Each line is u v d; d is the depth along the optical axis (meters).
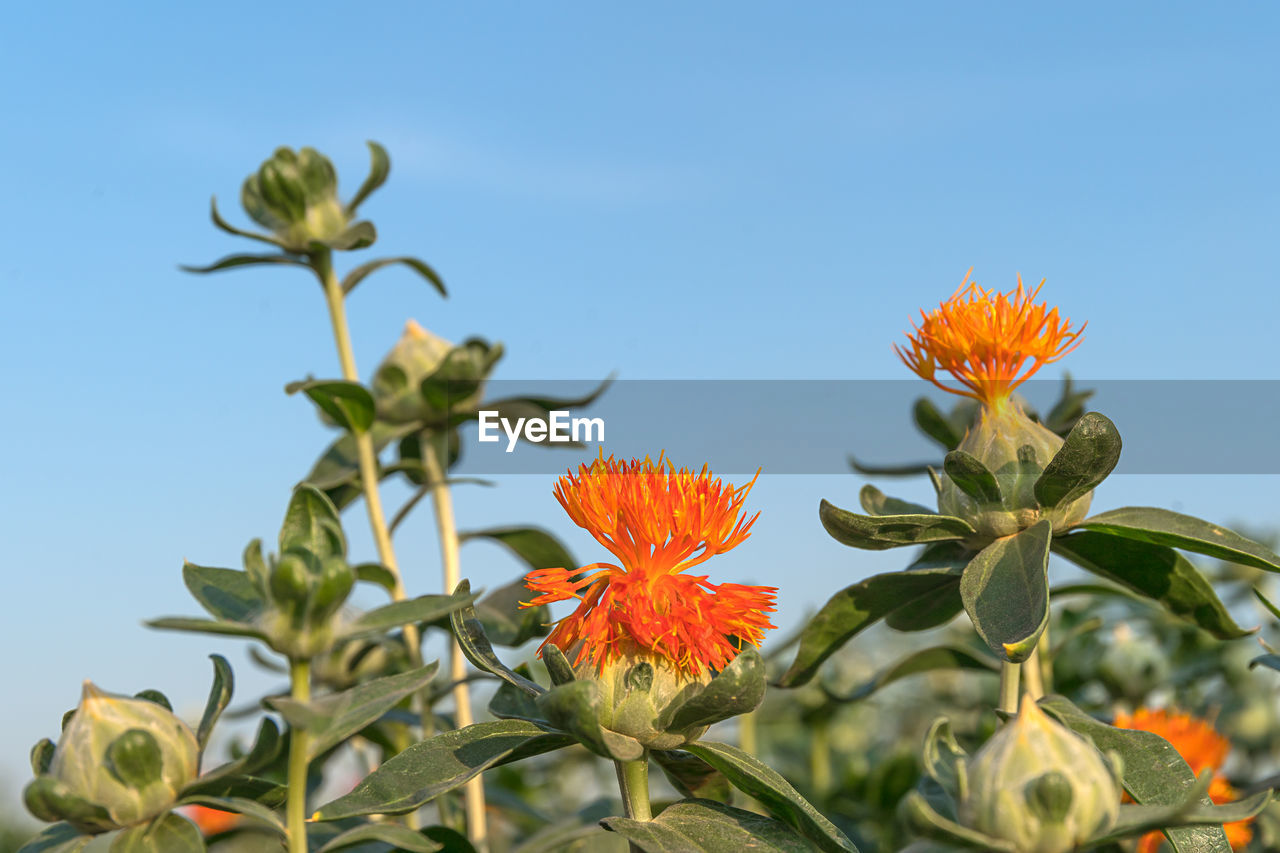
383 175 0.65
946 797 0.48
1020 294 0.54
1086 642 0.76
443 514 0.67
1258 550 0.51
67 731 0.47
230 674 0.49
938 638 1.11
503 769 0.85
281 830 0.47
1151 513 0.52
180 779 0.47
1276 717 0.74
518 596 0.62
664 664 0.49
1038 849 0.46
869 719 0.97
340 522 0.47
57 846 0.48
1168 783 0.50
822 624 0.56
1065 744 0.46
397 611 0.47
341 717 0.48
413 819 0.62
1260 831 0.59
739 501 0.49
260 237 0.63
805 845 0.49
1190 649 0.78
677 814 0.50
